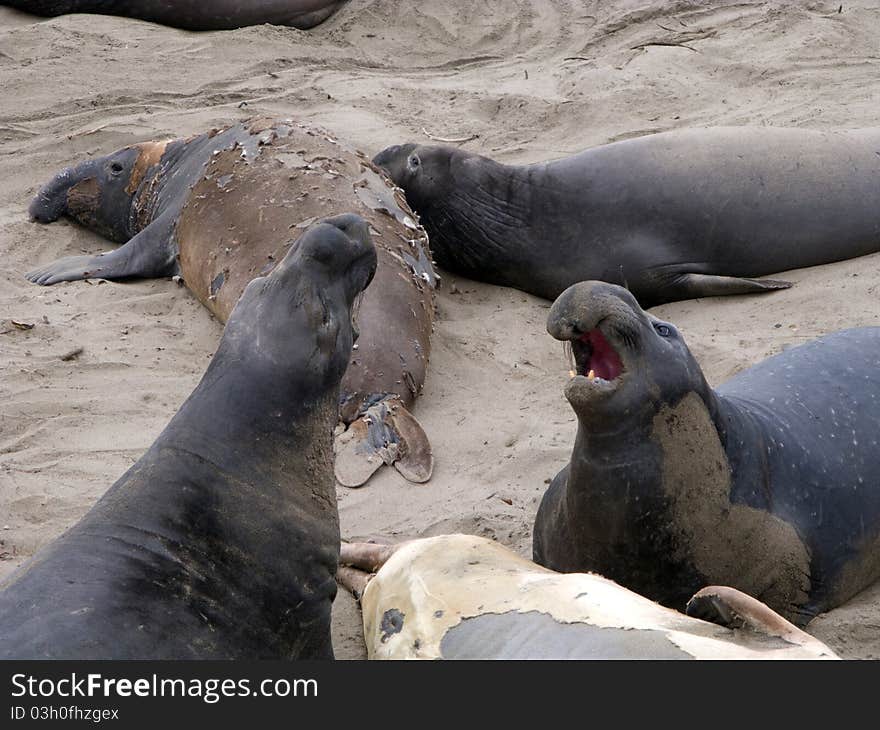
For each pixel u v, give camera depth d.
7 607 10.55
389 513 18.14
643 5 43.06
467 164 26.72
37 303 24.66
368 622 14.37
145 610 11.04
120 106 34.88
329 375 12.57
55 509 17.89
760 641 11.35
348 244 12.55
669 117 33.72
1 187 30.81
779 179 25.98
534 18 43.03
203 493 11.88
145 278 26.20
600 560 14.81
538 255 26.41
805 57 37.47
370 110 34.53
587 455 14.42
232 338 12.48
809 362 17.23
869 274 25.20
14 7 43.28
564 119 33.97
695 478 14.32
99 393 21.09
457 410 21.09
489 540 14.47
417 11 42.97
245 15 41.66
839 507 15.66
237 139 26.06
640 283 26.03
